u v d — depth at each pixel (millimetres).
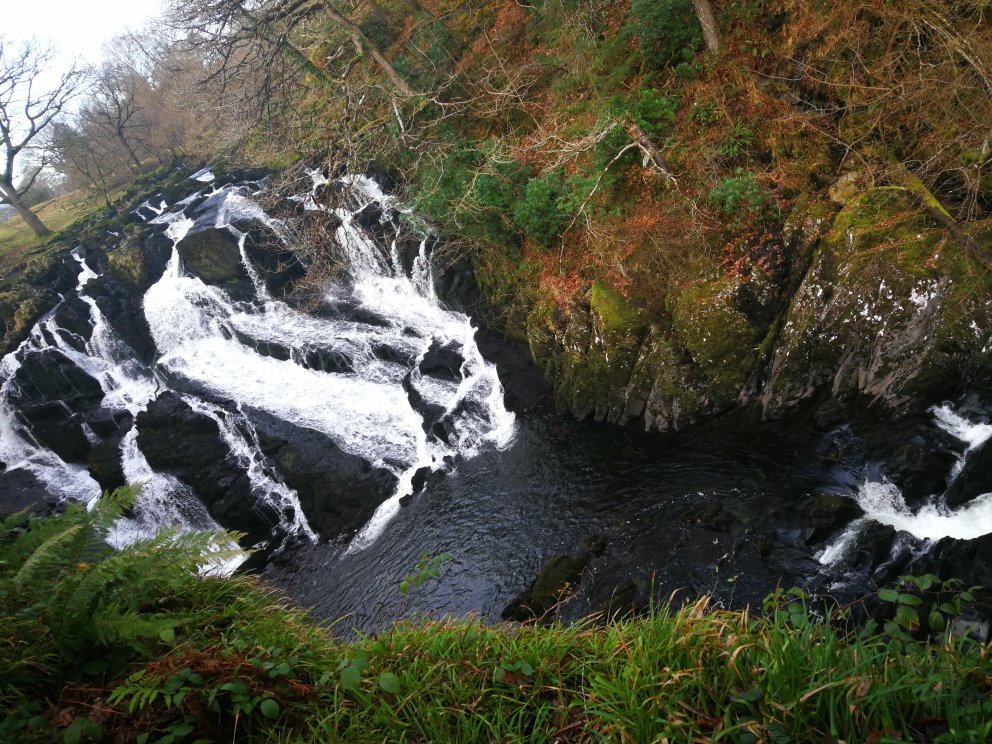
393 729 3000
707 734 2600
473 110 14172
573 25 12234
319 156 17219
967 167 7730
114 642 3324
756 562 6891
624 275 10484
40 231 27422
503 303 13188
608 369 10539
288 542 12055
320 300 16094
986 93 7508
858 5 8711
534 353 12078
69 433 15906
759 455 8555
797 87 9625
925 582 3105
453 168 12758
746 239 9477
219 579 4531
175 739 2879
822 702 2537
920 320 7602
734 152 9656
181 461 13617
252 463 13312
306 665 3420
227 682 3043
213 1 13383
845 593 6105
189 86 17266
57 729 2914
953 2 7992
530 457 10820
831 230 8609
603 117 10492
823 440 8203
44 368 16641
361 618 9016
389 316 15172
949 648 2768
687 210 10008
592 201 10828
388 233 15391
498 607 7969
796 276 8977
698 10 9961
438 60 14930
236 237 16656
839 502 7039
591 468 9930
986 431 6922
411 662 3414
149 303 17172
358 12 17797
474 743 2918
